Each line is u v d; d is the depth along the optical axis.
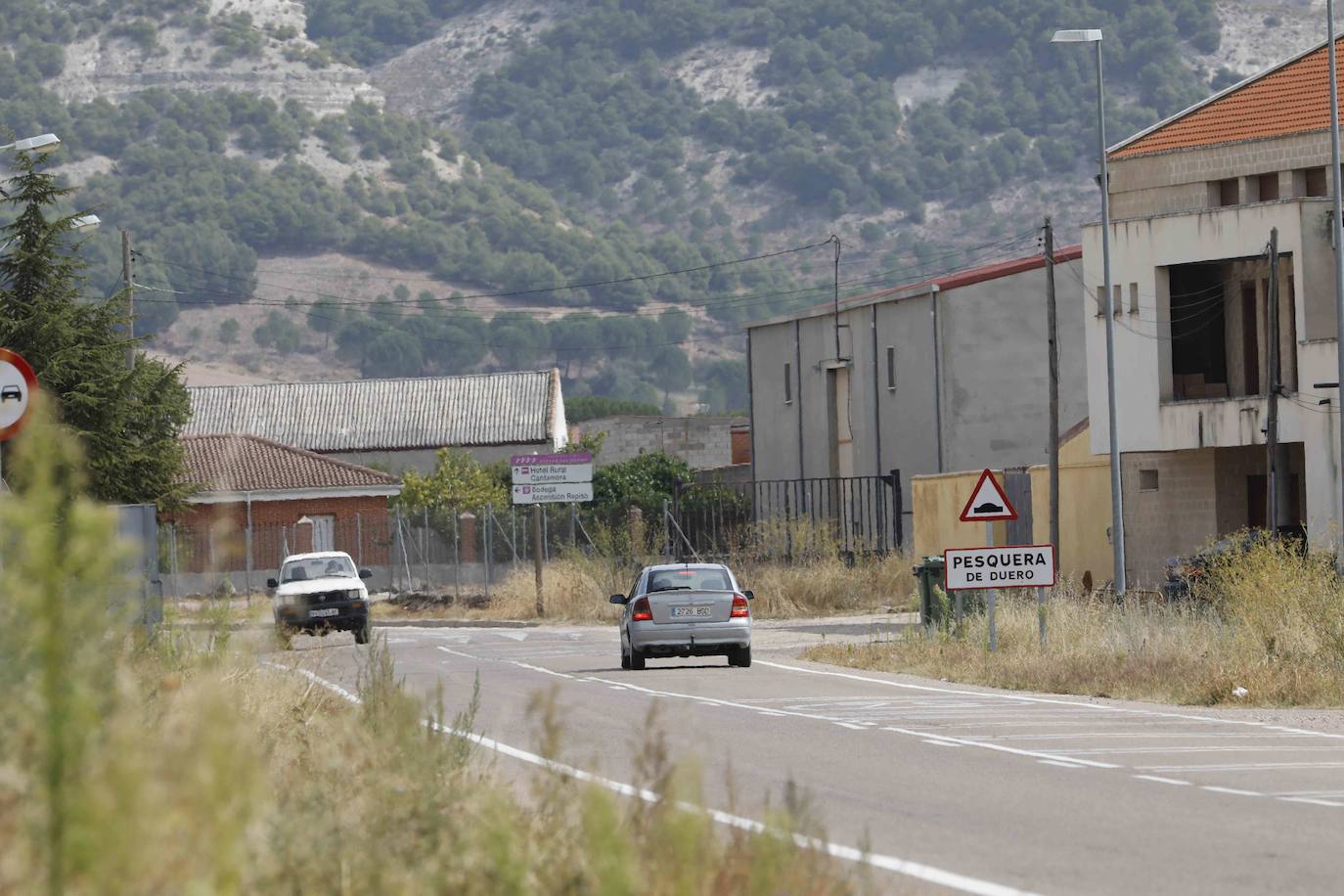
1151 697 76.00
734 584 98.69
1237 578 91.69
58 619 15.80
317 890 22.58
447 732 45.97
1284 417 131.50
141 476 128.25
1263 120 154.50
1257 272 140.25
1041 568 91.12
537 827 28.22
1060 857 35.94
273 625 50.97
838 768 51.28
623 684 86.38
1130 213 158.62
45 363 123.38
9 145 126.44
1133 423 141.88
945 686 83.94
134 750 16.05
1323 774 49.28
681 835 21.19
